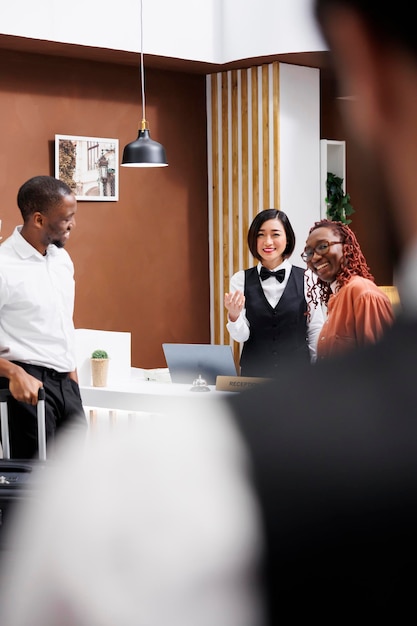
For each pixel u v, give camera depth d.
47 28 6.86
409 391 0.28
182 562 0.26
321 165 8.34
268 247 5.52
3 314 4.07
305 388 0.29
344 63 0.31
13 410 3.96
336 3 0.30
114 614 0.26
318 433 0.28
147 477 0.27
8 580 0.28
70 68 7.57
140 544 0.26
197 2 7.74
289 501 0.27
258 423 0.29
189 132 8.41
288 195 8.14
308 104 8.20
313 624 0.26
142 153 6.50
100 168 7.76
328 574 0.27
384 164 0.31
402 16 0.30
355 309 3.64
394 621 0.27
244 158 8.29
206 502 0.27
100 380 4.83
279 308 5.47
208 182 8.55
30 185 4.09
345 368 0.29
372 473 0.27
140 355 8.16
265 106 8.10
